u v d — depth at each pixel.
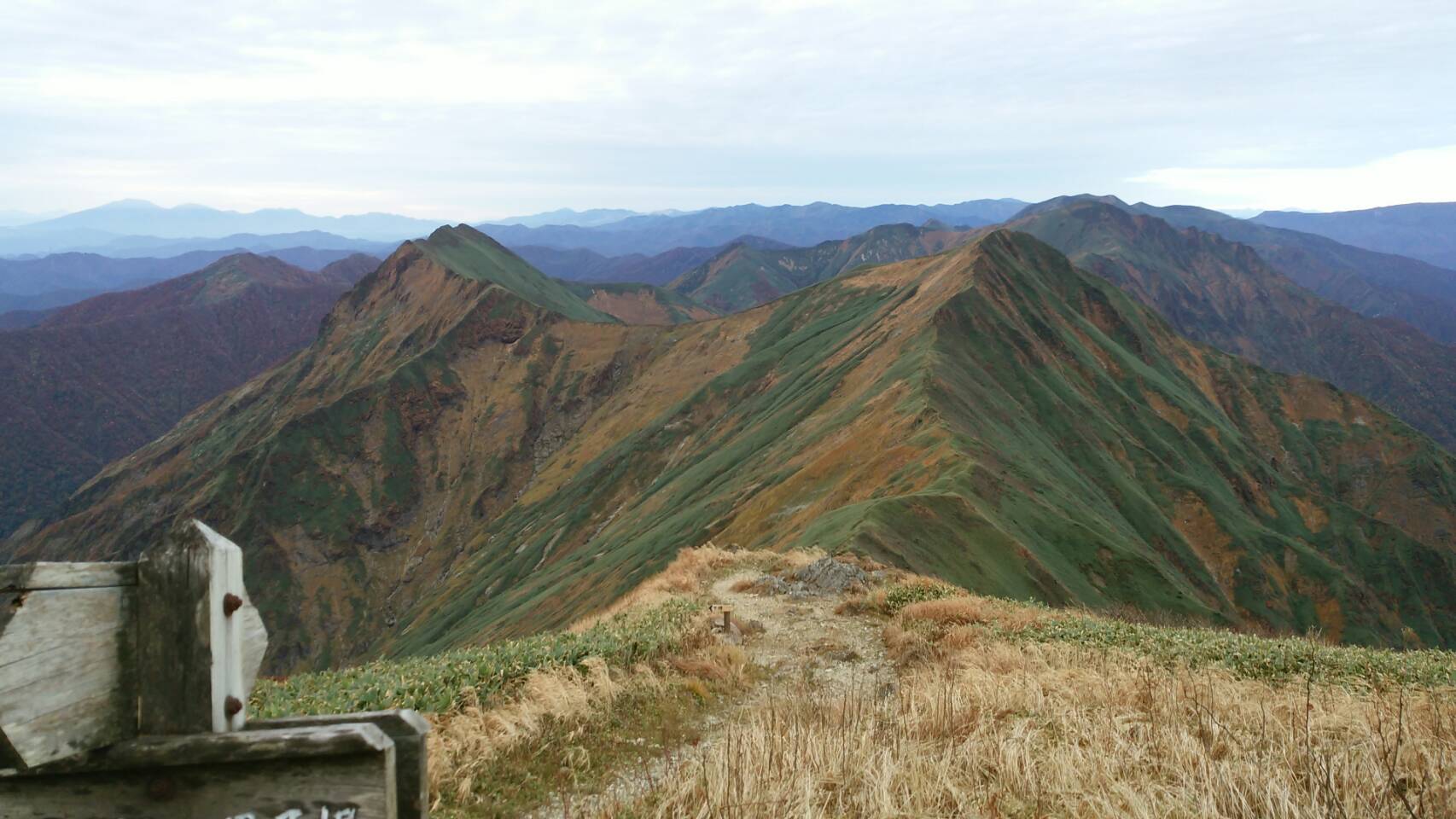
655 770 9.80
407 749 3.23
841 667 17.95
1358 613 129.50
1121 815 6.19
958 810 6.56
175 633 2.92
